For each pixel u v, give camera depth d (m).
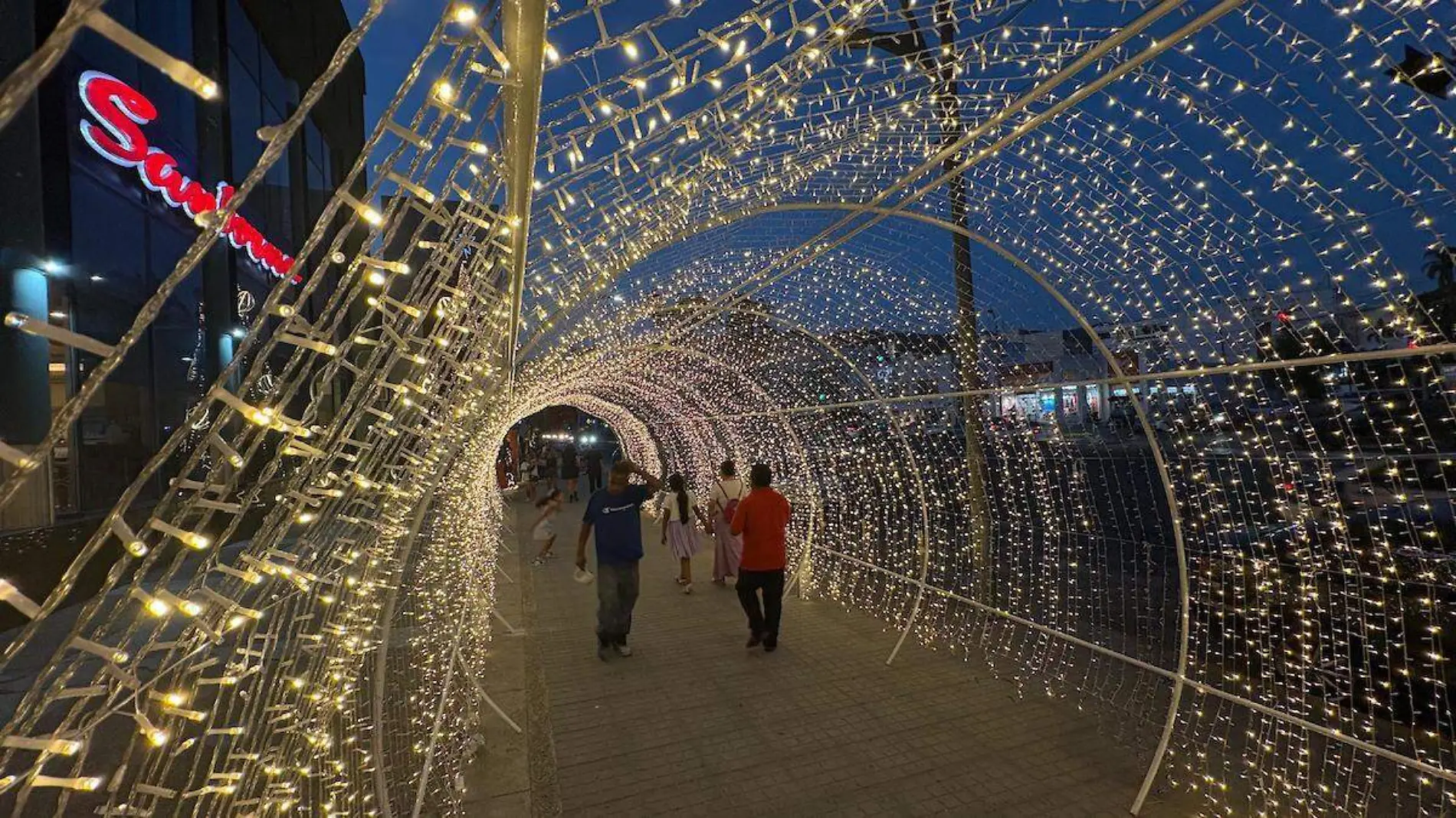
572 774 4.33
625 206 3.07
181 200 11.52
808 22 1.94
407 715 4.14
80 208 9.57
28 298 8.62
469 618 4.92
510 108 1.57
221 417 1.17
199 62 12.70
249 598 3.75
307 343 1.33
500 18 1.27
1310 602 4.71
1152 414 4.64
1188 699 4.99
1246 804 3.81
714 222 4.39
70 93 9.45
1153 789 4.02
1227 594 5.01
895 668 5.92
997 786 4.12
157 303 0.84
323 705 2.33
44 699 1.05
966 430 6.53
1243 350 3.82
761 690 5.55
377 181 1.34
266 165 0.89
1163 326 4.23
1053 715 4.95
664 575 9.88
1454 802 3.22
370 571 2.36
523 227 2.17
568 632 7.22
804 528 9.10
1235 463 4.18
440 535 4.44
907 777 4.24
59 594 0.96
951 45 3.03
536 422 34.47
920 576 6.58
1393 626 4.36
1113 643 5.94
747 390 10.44
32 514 8.59
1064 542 8.09
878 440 7.66
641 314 7.04
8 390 8.36
